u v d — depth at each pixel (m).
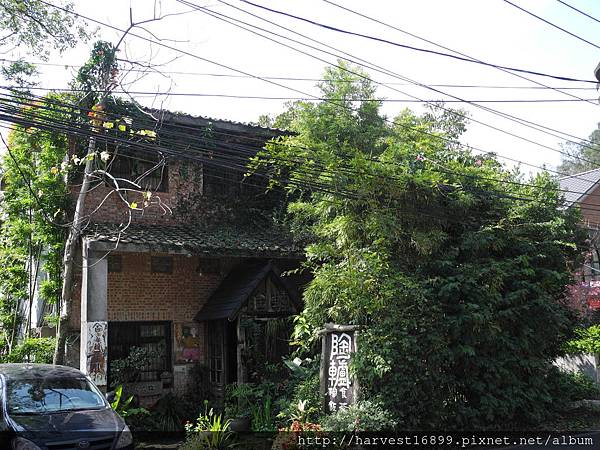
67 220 13.53
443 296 11.05
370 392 10.15
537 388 12.12
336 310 10.88
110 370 12.98
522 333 12.02
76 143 13.47
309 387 11.04
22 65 11.90
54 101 8.96
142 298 13.90
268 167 14.09
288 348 13.74
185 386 14.00
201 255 12.94
